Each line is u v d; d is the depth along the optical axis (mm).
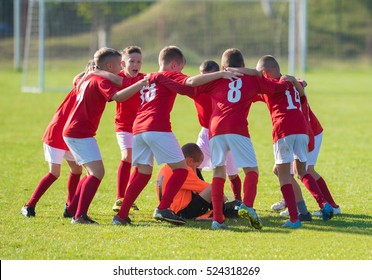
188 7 156875
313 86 106562
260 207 31016
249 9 155875
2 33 148000
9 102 80875
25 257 22906
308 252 23406
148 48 145125
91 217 29031
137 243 24422
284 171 27359
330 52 150375
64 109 28797
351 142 51781
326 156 45312
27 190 34406
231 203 28641
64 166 41500
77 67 135750
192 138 54094
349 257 22891
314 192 27766
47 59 135250
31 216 28609
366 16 160000
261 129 59594
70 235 25469
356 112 72688
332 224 27281
